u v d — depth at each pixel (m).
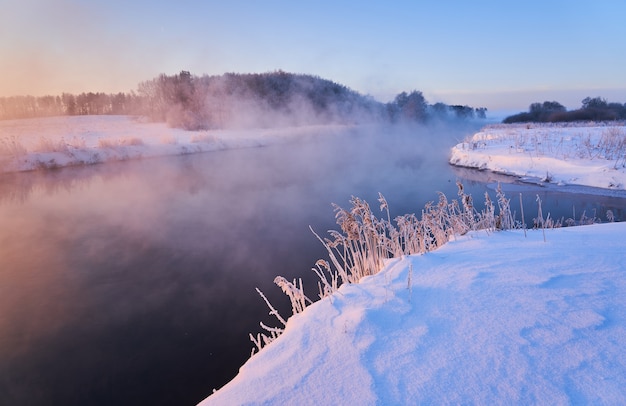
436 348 2.34
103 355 5.51
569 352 2.16
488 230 5.21
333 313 2.95
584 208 11.07
